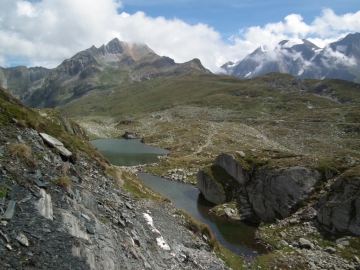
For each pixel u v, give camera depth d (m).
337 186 36.25
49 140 20.70
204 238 28.91
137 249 16.25
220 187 52.25
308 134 139.50
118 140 170.50
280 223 38.50
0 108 19.89
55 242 11.16
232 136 144.00
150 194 37.06
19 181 13.34
